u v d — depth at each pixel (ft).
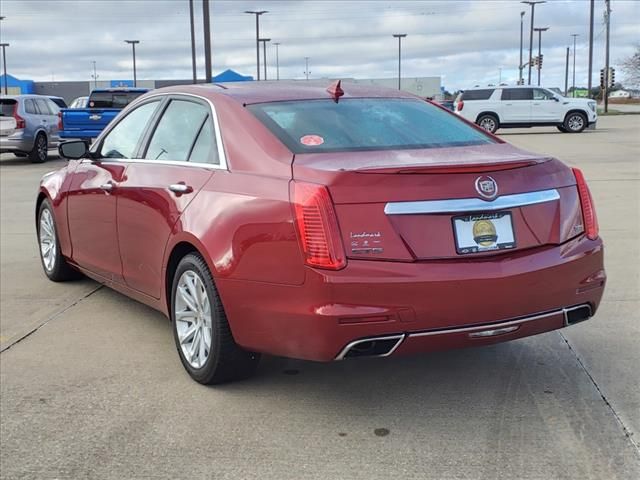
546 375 13.84
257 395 13.19
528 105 93.09
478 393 13.09
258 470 10.59
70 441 11.59
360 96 15.10
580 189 12.69
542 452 10.88
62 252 20.38
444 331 11.17
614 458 10.67
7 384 13.89
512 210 11.65
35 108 64.54
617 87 274.98
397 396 13.05
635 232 26.89
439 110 15.46
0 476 10.57
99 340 16.37
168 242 14.05
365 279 10.75
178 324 14.15
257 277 11.68
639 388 13.11
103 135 18.33
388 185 11.03
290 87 15.30
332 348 10.96
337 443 11.34
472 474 10.32
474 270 11.12
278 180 11.75
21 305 19.24
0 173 54.70
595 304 12.63
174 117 15.56
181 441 11.50
